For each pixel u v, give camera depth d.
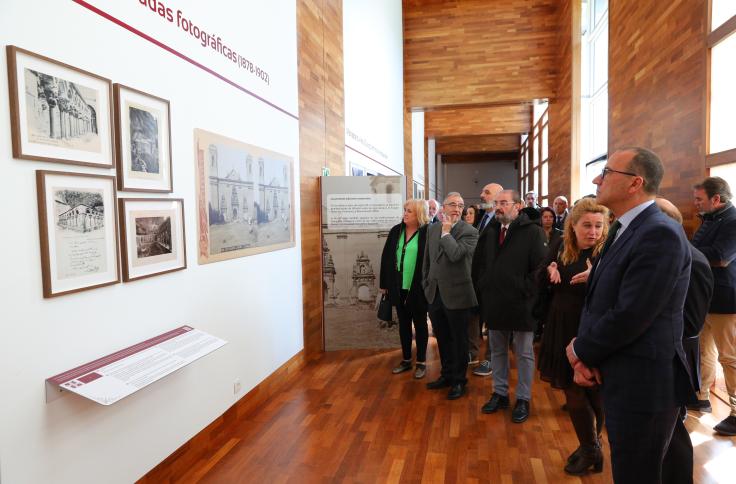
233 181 3.10
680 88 3.93
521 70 9.66
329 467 2.46
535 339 5.00
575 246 2.23
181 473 2.42
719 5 3.39
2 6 1.54
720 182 2.90
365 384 3.77
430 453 2.60
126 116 2.09
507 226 3.07
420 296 3.85
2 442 1.53
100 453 1.92
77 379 1.73
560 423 2.96
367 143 7.24
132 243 2.12
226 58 3.05
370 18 7.41
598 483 2.26
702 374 3.04
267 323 3.60
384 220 4.72
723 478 2.26
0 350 1.52
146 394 2.20
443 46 9.96
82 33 1.87
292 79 4.22
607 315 1.47
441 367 3.82
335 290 4.78
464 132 16.44
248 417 3.15
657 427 1.45
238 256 3.16
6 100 1.54
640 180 1.52
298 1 4.38
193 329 2.52
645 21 4.66
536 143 15.22
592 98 9.49
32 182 1.64
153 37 2.31
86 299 1.87
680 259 1.41
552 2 9.51
